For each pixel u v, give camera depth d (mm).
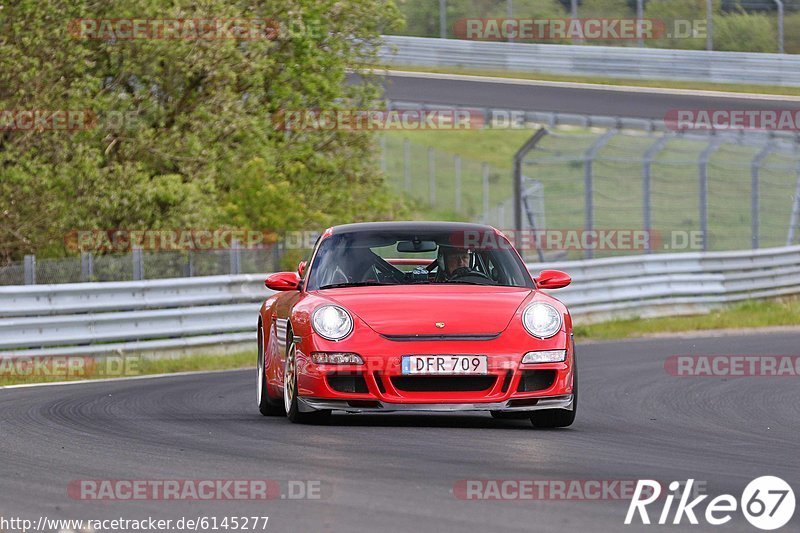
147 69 71625
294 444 23797
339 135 84188
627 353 52531
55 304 49500
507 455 22344
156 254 57594
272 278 29859
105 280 56406
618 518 16562
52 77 65188
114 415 30578
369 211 85000
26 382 44219
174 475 20094
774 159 112312
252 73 75562
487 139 168875
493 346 26078
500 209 123625
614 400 35500
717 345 55594
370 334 26203
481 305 27000
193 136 70500
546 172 134875
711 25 132625
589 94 126250
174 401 34875
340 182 85312
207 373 46312
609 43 139375
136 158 71062
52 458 22422
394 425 27547
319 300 27578
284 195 73062
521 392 26156
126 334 51250
